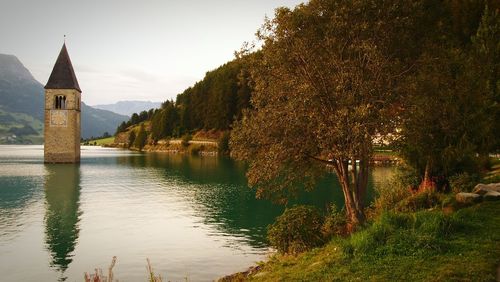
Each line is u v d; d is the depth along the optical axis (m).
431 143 24.69
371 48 18.84
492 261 10.85
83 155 149.00
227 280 18.00
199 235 29.42
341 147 19.23
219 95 154.12
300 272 12.77
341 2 20.44
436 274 10.38
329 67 20.52
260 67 22.06
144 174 75.69
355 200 21.27
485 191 18.84
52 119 99.94
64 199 46.59
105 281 13.36
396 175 29.89
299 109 19.66
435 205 20.00
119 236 29.41
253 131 21.14
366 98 19.23
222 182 62.47
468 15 64.81
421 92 20.05
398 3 20.34
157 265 22.86
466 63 25.14
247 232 30.20
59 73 100.38
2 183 61.59
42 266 22.84
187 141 161.00
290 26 20.62
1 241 28.06
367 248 13.09
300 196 43.81
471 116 24.02
